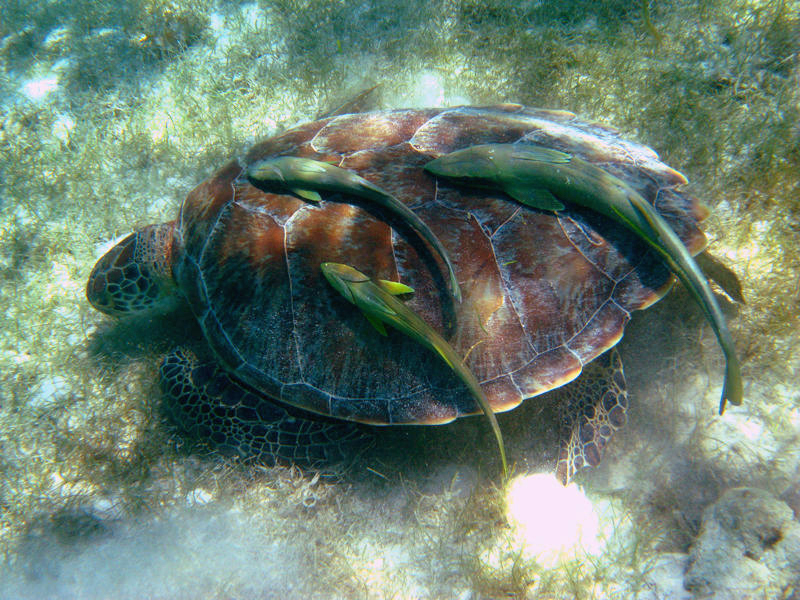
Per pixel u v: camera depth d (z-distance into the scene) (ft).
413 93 15.30
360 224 8.69
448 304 8.34
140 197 14.75
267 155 10.50
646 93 13.84
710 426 9.28
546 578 8.33
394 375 8.57
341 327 8.57
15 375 11.98
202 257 9.72
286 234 8.93
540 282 8.46
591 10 15.64
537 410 9.89
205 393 10.05
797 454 8.68
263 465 9.84
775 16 14.03
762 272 10.73
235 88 16.72
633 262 8.68
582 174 8.27
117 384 11.37
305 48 17.02
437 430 9.98
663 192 9.40
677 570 7.97
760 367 9.70
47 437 10.96
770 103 13.17
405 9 16.81
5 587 9.21
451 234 8.51
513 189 8.61
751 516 7.32
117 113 17.03
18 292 13.17
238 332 9.14
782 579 6.91
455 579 8.61
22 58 19.40
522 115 11.47
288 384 8.86
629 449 9.41
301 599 8.61
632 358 10.21
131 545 9.44
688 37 14.57
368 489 9.70
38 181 15.15
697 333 10.11
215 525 9.52
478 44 15.83
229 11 18.66
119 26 19.33
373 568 8.92
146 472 10.12
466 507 9.14
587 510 9.02
